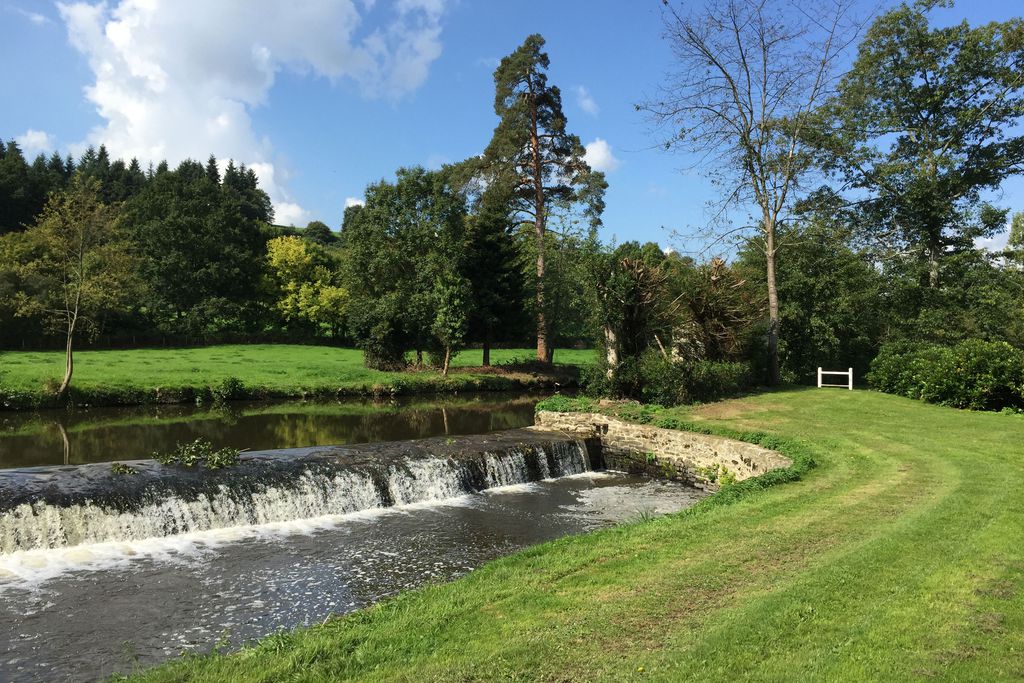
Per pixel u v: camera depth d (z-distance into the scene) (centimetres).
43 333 4456
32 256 4225
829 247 2945
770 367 2652
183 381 2908
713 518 922
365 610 657
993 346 1962
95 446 1802
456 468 1559
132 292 4941
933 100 3006
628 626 551
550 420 2072
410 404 3109
